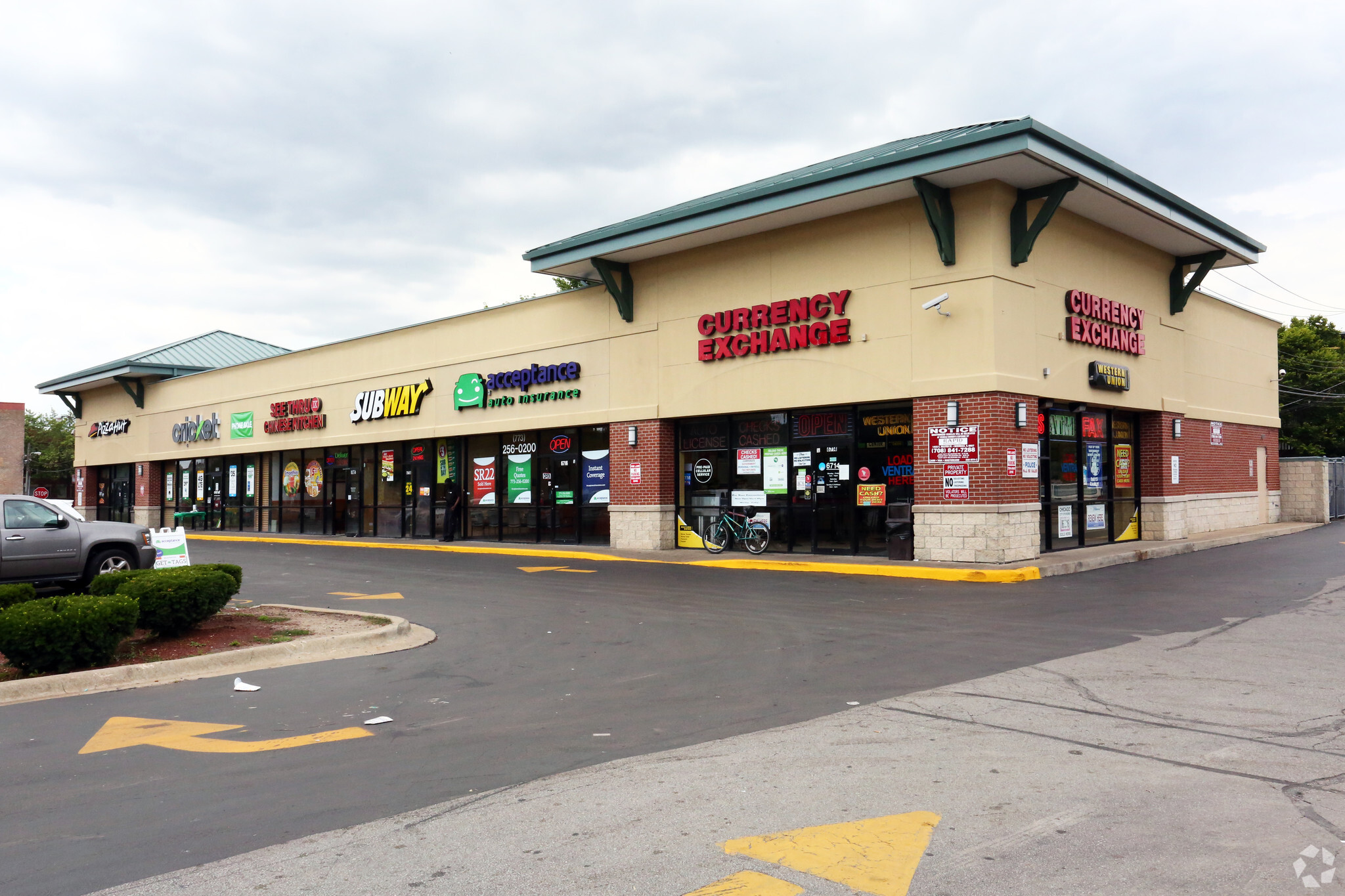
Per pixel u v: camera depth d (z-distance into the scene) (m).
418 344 28.70
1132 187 17.72
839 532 19.08
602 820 5.03
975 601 13.18
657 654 10.00
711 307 20.88
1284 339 45.41
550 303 24.88
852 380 18.31
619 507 22.83
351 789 5.71
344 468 31.62
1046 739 6.34
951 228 16.88
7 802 5.59
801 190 17.73
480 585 16.72
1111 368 19.45
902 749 6.20
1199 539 21.89
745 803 5.22
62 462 74.06
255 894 4.19
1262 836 4.56
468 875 4.34
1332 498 29.86
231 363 41.22
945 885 4.09
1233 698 7.37
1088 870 4.20
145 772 6.17
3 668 9.46
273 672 9.61
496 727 7.20
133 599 9.98
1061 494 19.06
